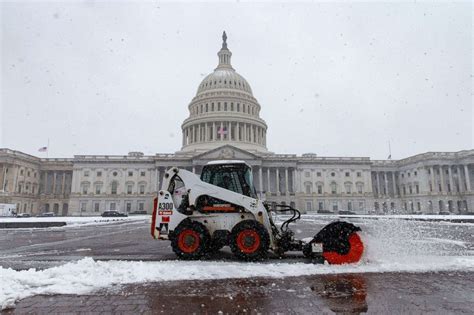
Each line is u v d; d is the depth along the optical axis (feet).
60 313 16.38
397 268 25.95
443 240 46.96
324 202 281.95
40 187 285.84
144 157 279.69
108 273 24.47
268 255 32.76
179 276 23.57
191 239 30.53
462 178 267.39
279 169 275.18
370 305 17.12
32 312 16.55
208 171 32.96
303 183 283.59
